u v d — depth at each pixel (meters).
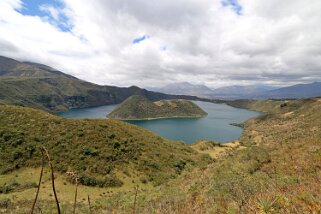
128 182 41.22
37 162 40.72
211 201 11.36
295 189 9.71
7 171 38.44
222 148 82.44
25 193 32.03
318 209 6.83
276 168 17.62
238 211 8.34
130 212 13.60
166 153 55.38
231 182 15.77
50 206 21.69
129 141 53.62
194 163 54.50
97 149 46.84
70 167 40.66
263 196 8.80
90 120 58.91
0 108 54.47
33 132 47.78
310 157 17.33
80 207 21.16
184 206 11.73
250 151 27.62
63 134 49.09
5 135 44.94
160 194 21.38
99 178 39.69
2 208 23.72
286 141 31.50
